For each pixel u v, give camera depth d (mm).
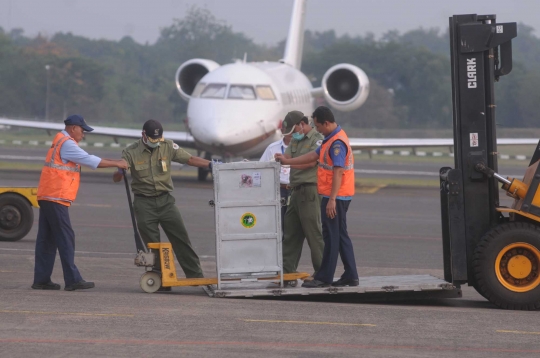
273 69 99875
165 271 32781
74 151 32438
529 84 185500
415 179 117438
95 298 30703
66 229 32719
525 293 30641
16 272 38094
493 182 32031
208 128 83312
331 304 30875
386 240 54406
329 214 31594
